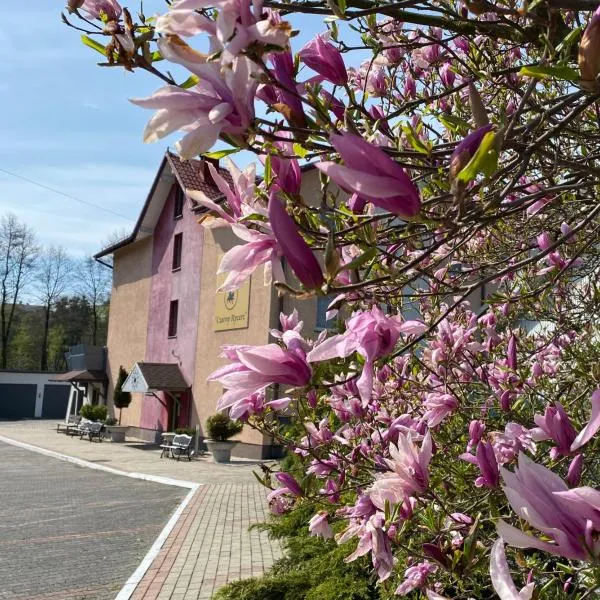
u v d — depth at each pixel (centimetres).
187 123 120
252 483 1437
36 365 5494
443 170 168
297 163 150
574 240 315
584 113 276
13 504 1217
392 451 195
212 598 589
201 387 2041
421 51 289
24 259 5034
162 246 2406
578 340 434
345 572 557
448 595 303
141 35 141
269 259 141
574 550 104
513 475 109
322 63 172
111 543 920
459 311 465
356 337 141
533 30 174
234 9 113
